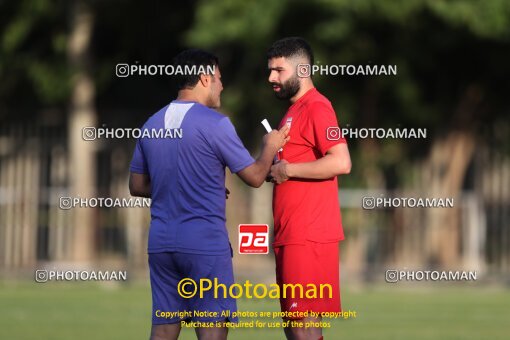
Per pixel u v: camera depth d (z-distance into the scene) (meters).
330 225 24.72
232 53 62.38
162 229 23.64
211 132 23.39
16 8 63.47
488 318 42.09
